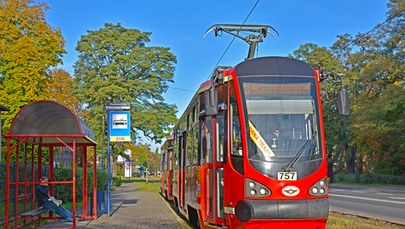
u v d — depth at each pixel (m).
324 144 10.95
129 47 58.38
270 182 10.46
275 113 11.02
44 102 13.37
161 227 15.77
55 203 15.69
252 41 19.58
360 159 67.31
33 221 16.17
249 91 11.17
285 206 10.34
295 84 11.30
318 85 11.42
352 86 50.47
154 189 45.97
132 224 16.62
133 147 77.06
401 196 31.70
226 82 11.73
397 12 44.41
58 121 14.17
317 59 60.34
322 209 10.49
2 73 33.97
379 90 47.09
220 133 11.82
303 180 10.55
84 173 18.39
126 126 20.44
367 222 16.17
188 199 15.87
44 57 34.25
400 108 44.38
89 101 56.06
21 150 27.83
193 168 14.74
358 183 60.06
